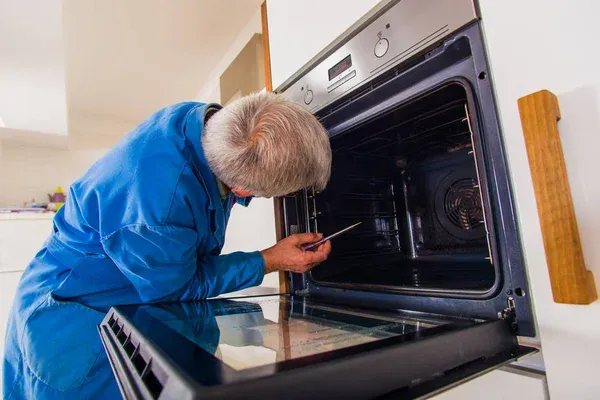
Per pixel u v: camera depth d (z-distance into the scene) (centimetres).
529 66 45
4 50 154
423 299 60
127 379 33
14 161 265
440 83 61
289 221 101
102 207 64
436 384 33
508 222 47
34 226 201
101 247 73
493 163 49
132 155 64
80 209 70
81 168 290
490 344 41
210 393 23
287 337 45
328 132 84
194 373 26
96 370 75
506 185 47
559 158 40
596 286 38
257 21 178
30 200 267
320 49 83
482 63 51
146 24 187
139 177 61
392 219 102
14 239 196
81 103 273
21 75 173
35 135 248
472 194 84
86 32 189
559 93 42
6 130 236
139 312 56
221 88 217
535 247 44
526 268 45
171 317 55
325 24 82
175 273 67
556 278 40
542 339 43
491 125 49
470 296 52
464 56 57
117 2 170
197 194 67
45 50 156
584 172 39
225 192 78
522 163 46
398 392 31
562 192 40
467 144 86
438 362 35
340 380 28
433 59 59
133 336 41
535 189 42
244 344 39
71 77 234
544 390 42
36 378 73
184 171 64
